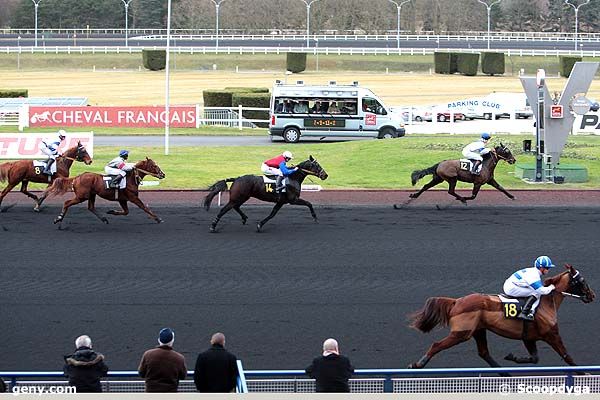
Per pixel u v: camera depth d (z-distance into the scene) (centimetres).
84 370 1653
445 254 3120
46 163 3753
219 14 18075
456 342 1958
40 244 3231
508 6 19862
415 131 6688
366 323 2400
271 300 2595
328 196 4241
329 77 11381
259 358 2133
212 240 3309
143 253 3111
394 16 18062
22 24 19112
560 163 4878
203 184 4475
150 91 10175
